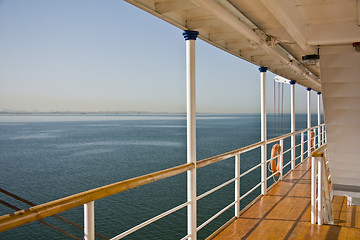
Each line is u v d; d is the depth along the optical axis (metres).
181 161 29.17
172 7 2.34
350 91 3.31
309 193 4.79
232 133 59.66
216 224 11.56
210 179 18.91
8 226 1.09
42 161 31.17
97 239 10.67
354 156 3.86
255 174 20.19
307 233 3.22
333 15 2.74
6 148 41.78
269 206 4.17
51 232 12.14
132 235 10.91
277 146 5.80
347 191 4.27
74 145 43.94
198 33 2.86
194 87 2.88
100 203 14.91
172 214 12.94
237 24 2.53
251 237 3.12
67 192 19.70
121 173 24.38
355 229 3.33
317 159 3.60
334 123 3.62
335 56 3.17
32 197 18.83
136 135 59.44
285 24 2.31
